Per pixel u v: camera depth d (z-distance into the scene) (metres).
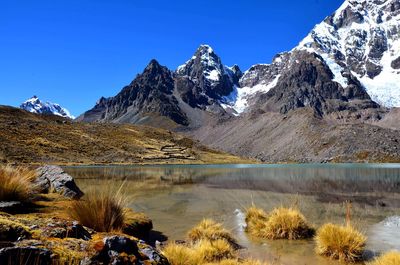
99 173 58.16
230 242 12.79
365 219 17.89
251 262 9.23
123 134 169.50
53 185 19.11
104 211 8.81
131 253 5.45
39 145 108.44
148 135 188.75
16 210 10.21
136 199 25.44
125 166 101.56
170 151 163.38
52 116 172.12
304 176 58.25
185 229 14.86
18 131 114.38
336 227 11.69
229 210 20.39
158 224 15.95
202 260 9.43
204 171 77.31
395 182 44.47
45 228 5.86
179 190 32.56
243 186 37.97
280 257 11.01
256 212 15.94
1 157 84.69
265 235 13.86
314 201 25.27
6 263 4.31
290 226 13.78
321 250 11.34
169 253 8.91
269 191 32.41
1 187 10.80
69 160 103.12
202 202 24.00
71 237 5.86
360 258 10.86
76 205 9.07
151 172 68.06
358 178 52.97
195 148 197.88
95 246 5.15
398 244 12.59
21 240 5.05
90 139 137.88
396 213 19.78
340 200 25.89
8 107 150.00
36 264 4.42
